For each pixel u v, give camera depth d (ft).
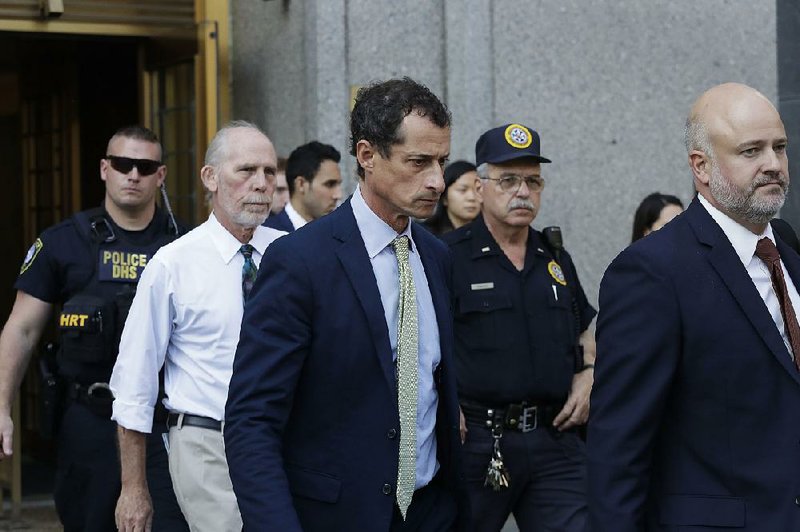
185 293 13.88
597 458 10.52
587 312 16.78
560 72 25.27
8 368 16.75
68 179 29.17
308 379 10.67
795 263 11.01
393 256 11.03
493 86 24.76
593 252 25.61
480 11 24.56
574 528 15.72
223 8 25.43
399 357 10.79
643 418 10.37
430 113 10.49
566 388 15.98
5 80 31.27
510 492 15.93
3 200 31.58
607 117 25.67
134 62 29.35
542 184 16.35
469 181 21.31
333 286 10.68
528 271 16.15
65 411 16.48
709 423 10.36
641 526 10.41
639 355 10.43
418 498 10.99
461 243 16.20
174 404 13.80
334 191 21.15
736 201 10.44
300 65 23.71
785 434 10.23
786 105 24.40
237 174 14.03
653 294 10.44
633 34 25.86
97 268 16.75
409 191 10.53
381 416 10.64
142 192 17.01
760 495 10.18
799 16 24.35
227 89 25.45
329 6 23.45
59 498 16.63
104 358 16.21
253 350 10.57
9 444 16.58
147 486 14.24
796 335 10.57
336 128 23.56
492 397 15.70
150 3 24.88
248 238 14.17
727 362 10.32
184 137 24.70
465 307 15.83
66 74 28.99
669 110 26.17
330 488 10.58
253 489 10.23
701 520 10.26
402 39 24.17
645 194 26.02
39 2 23.93
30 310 16.92
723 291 10.42
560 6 25.25
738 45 26.68
